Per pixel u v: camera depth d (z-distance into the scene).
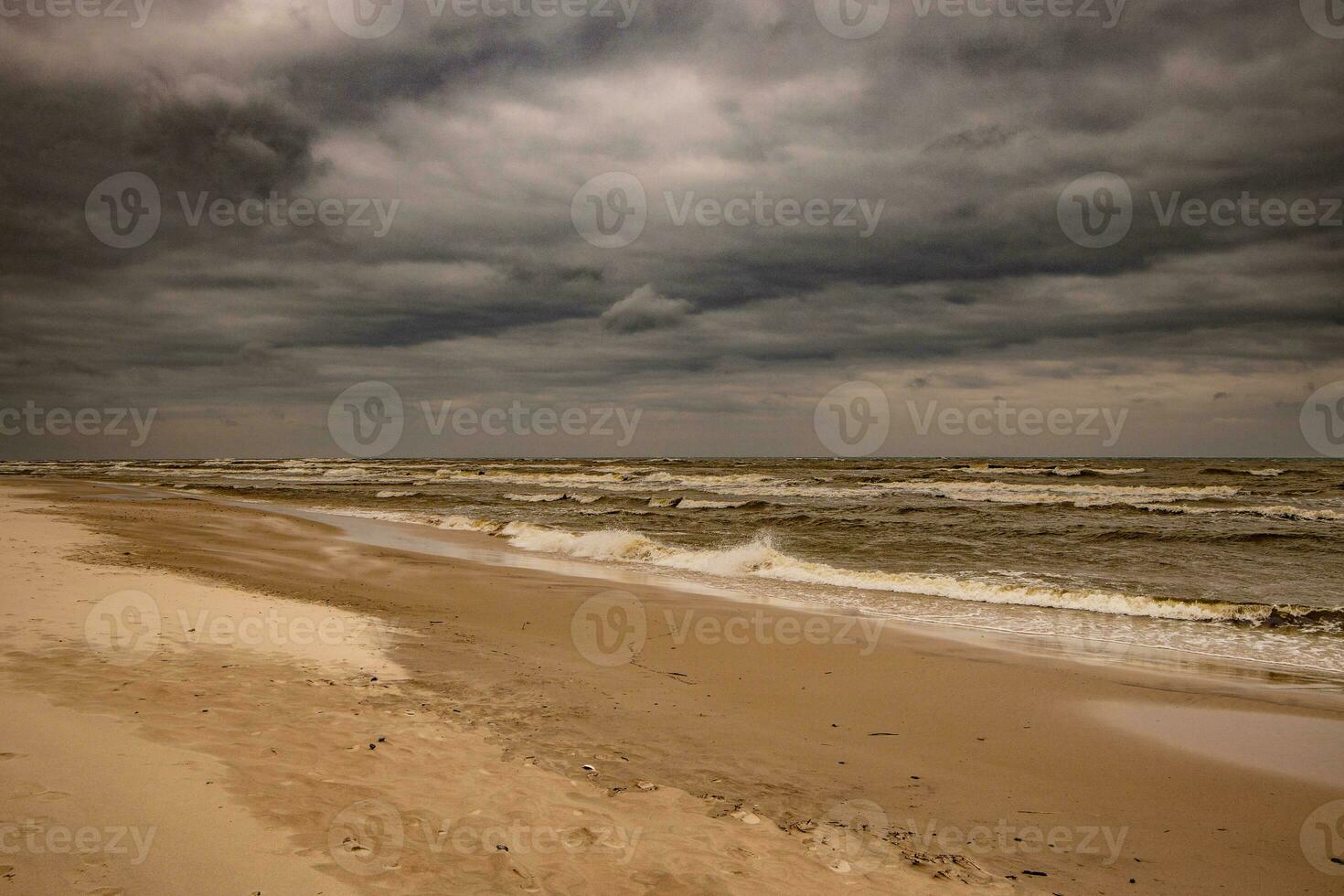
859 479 56.53
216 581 12.75
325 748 5.32
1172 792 5.84
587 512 33.09
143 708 5.65
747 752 6.33
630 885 3.90
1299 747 6.80
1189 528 24.64
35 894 3.09
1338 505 32.56
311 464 128.75
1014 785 5.91
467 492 47.00
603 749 6.14
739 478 58.84
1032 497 38.06
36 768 4.30
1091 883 4.44
